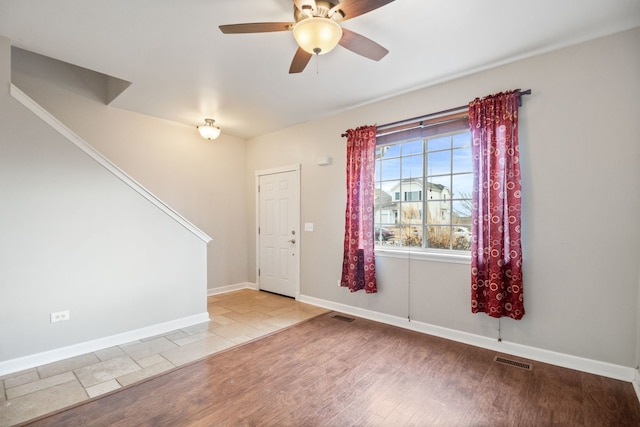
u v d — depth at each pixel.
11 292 2.43
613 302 2.33
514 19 2.14
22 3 1.97
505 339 2.78
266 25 1.87
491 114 2.75
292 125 4.58
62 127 2.66
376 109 3.64
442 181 3.26
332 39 1.86
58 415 1.90
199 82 3.14
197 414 1.92
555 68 2.54
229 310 4.05
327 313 3.92
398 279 3.45
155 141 4.24
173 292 3.38
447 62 2.74
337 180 4.04
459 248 3.15
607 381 2.28
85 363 2.57
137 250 3.12
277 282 4.88
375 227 3.80
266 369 2.48
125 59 2.70
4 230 2.40
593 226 2.40
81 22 2.18
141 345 2.95
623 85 2.29
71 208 2.71
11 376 2.35
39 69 3.41
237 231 5.25
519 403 2.03
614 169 2.32
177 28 2.26
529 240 2.65
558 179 2.53
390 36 2.34
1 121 2.38
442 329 3.14
